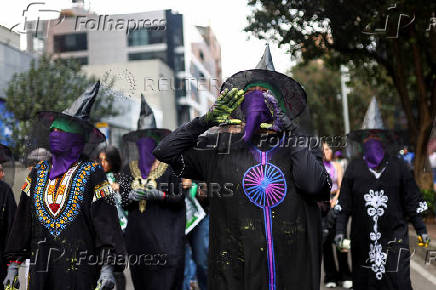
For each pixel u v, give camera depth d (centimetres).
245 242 277
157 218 469
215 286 283
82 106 338
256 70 286
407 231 464
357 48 1128
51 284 311
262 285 275
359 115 2977
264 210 279
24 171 403
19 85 1241
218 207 287
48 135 338
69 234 312
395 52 1208
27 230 326
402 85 1257
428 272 704
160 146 290
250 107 278
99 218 318
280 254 276
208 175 293
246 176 282
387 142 470
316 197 285
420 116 1232
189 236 552
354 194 477
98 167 329
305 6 893
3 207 396
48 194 318
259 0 855
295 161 278
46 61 1270
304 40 962
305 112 289
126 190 481
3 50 1333
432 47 1123
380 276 460
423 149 1230
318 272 282
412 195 462
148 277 469
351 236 482
